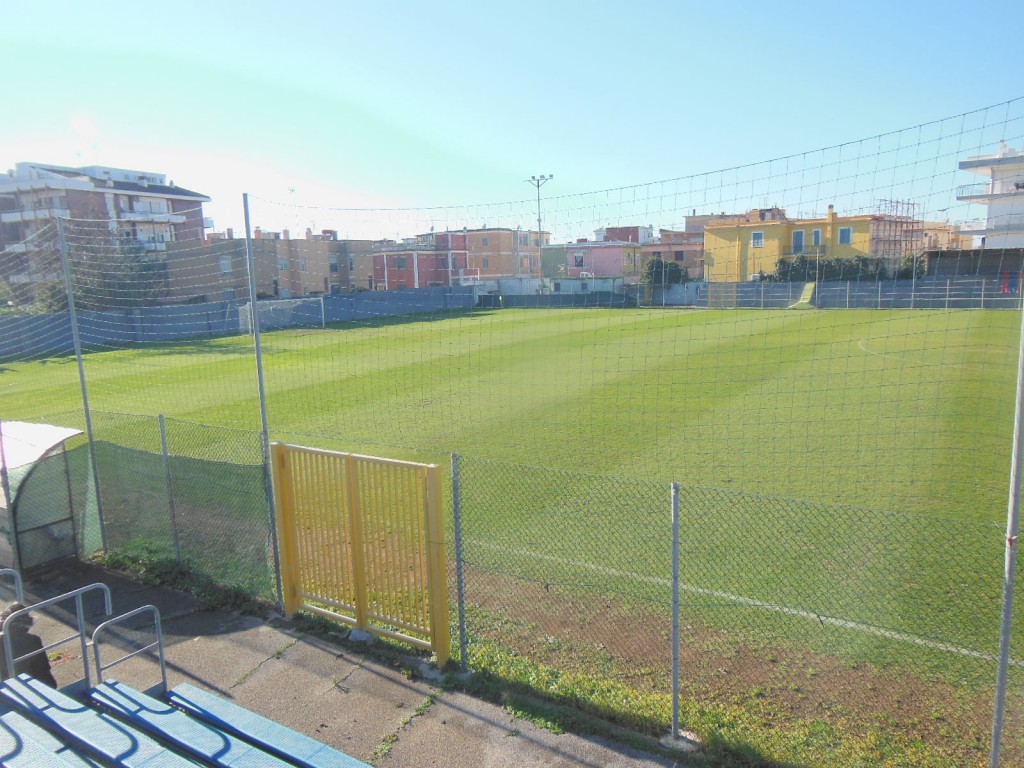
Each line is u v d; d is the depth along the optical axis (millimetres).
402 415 16172
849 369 20562
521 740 4742
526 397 17875
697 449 12516
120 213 59469
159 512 7660
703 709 4906
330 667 5770
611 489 9938
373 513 5965
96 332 28078
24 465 7570
